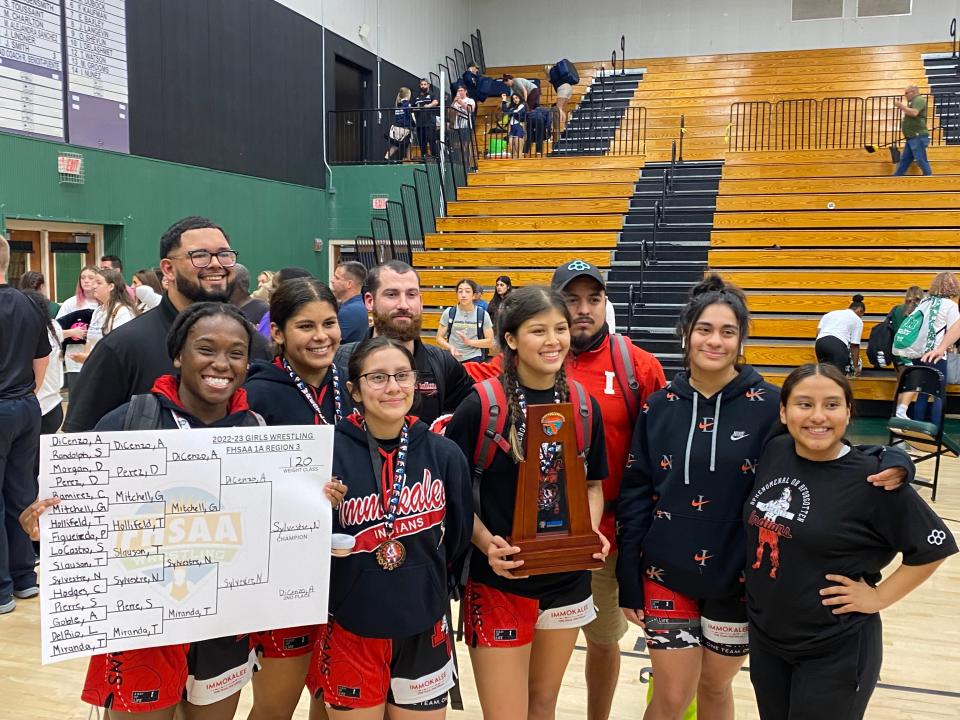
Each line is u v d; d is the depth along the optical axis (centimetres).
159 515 190
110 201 942
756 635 218
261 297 693
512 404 220
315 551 201
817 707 205
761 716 224
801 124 1496
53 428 509
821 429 201
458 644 380
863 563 203
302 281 225
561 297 219
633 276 1084
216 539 194
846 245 1055
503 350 229
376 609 200
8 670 343
